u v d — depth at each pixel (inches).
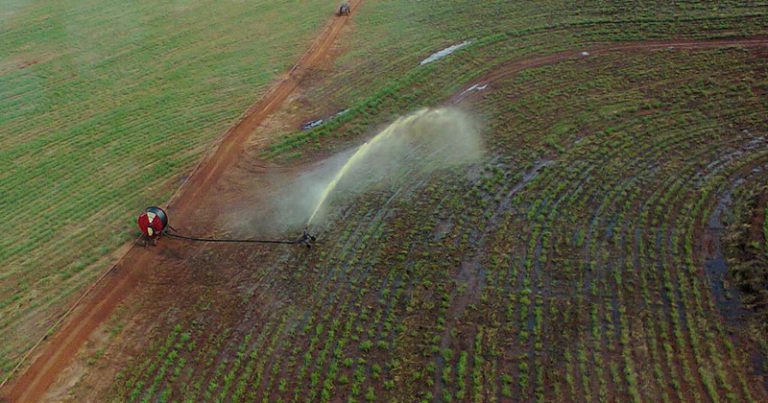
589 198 1039.6
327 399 756.6
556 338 807.1
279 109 1381.6
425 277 919.0
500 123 1262.3
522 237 973.8
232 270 964.0
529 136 1213.7
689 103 1257.4
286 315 879.1
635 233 959.6
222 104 1414.9
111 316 897.5
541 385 748.0
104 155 1270.9
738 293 841.5
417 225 1020.5
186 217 1080.2
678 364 755.4
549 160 1143.0
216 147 1258.0
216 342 845.8
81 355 839.1
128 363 824.3
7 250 1041.5
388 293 898.1
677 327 800.3
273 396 765.9
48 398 783.1
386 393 759.7
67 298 932.6
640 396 721.0
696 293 843.4
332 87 1451.8
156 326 877.2
